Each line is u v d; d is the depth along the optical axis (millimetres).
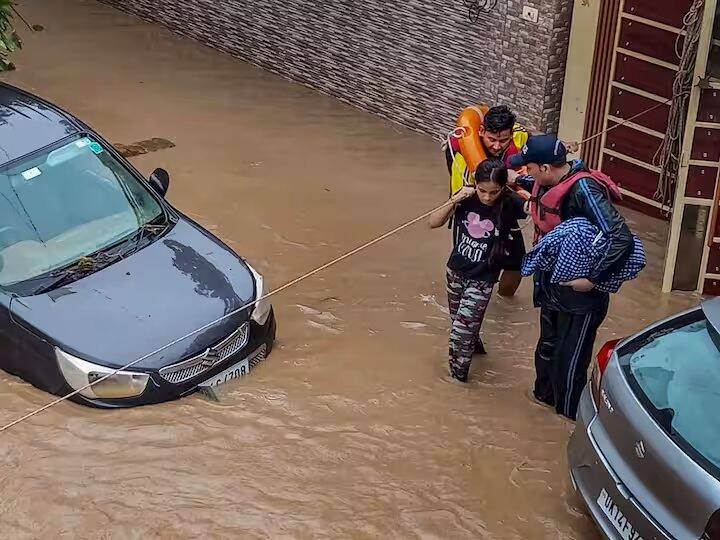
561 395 6641
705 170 7832
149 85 12227
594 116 9492
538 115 9781
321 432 6434
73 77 12406
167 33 13727
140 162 10375
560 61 9555
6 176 7191
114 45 13336
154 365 6449
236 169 10266
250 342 6949
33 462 6059
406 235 9078
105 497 5832
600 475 5332
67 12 14328
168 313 6688
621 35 9086
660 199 9219
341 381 6953
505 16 9766
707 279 8219
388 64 11109
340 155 10633
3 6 10281
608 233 6031
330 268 8516
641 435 5090
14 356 6660
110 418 6398
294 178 10117
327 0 11484
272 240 8953
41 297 6672
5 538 5574
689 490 4785
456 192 6852
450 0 10227
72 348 6406
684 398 5148
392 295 8102
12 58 12867
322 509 5812
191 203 9555
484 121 6844
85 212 7227
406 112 11133
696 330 5469
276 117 11469
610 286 6230
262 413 6559
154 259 7059
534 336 7664
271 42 12391
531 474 6156
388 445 6359
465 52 10297
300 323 7656
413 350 7371
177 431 6332
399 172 10312
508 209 6680
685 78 7789
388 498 5922
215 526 5660
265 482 5996
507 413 6727
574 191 6164
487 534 5691
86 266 6914
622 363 5512
